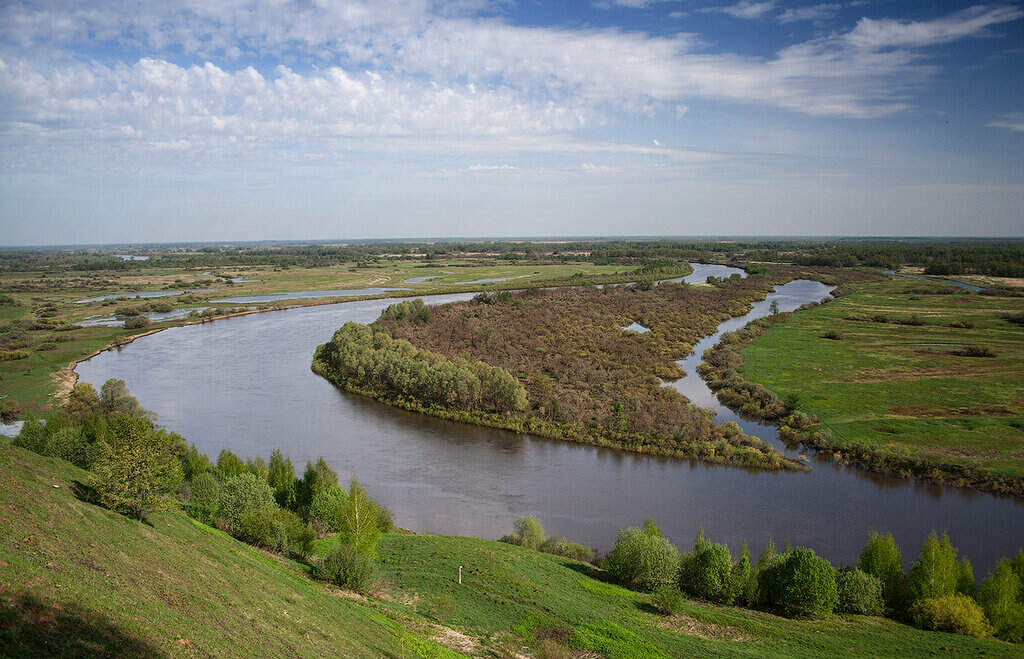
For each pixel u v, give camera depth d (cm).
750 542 6081
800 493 7200
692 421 9125
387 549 5422
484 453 8381
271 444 8500
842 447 8388
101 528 3391
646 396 10394
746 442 8644
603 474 7719
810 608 4559
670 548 5084
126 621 2570
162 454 4541
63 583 2609
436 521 6438
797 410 9712
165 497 4184
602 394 10550
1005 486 7206
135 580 2989
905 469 7738
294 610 3516
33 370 11862
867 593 4647
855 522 6500
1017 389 11056
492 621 4238
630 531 5291
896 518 6581
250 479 5447
